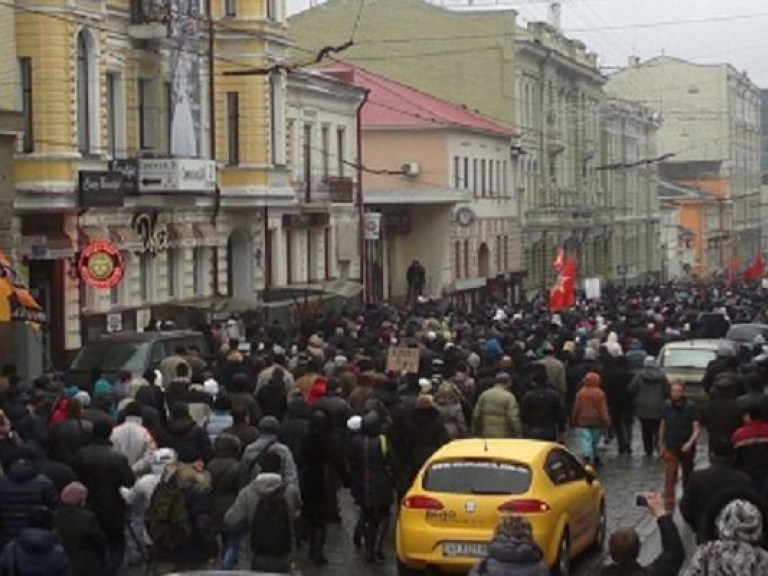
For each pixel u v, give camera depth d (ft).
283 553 61.26
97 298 153.58
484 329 151.33
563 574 68.28
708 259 514.68
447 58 311.06
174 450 67.46
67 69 146.72
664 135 542.57
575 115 367.86
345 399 88.84
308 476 74.28
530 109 327.26
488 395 88.94
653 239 462.60
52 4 144.97
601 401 103.91
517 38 311.47
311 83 213.46
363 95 239.09
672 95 539.29
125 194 155.02
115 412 85.61
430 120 265.95
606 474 104.22
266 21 185.47
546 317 169.89
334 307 210.79
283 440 76.59
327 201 219.82
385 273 263.70
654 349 144.56
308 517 74.49
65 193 144.66
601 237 394.73
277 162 192.85
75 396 76.23
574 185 367.86
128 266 160.86
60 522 56.03
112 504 62.34
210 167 167.22
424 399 80.59
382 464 75.31
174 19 164.66
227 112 185.26
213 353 123.95
